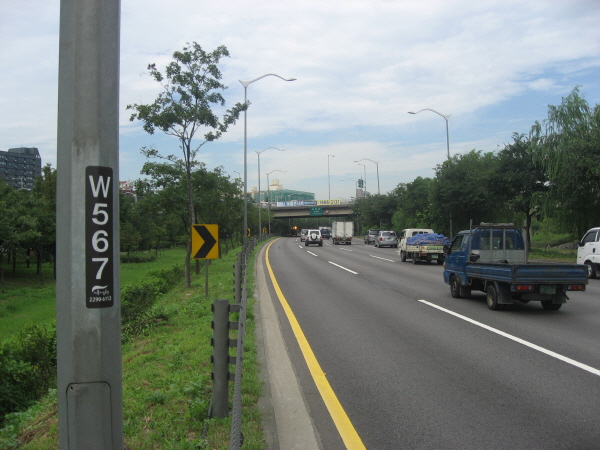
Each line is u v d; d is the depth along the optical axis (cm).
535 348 783
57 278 229
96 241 226
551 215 2750
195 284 1812
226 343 467
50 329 998
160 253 6756
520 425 478
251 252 3478
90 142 227
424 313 1121
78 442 221
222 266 2708
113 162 234
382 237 4800
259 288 1636
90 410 221
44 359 832
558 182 2652
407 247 2759
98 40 232
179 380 586
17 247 3156
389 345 823
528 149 2839
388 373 662
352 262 2811
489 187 3225
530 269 1053
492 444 436
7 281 3672
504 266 1085
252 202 6550
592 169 2352
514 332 905
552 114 2717
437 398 561
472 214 3575
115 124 236
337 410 526
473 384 609
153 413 489
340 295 1448
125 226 5406
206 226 1250
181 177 1686
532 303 1259
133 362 718
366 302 1304
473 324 986
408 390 591
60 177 229
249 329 924
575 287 1071
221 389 465
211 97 1511
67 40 232
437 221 4128
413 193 4806
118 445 229
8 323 2062
